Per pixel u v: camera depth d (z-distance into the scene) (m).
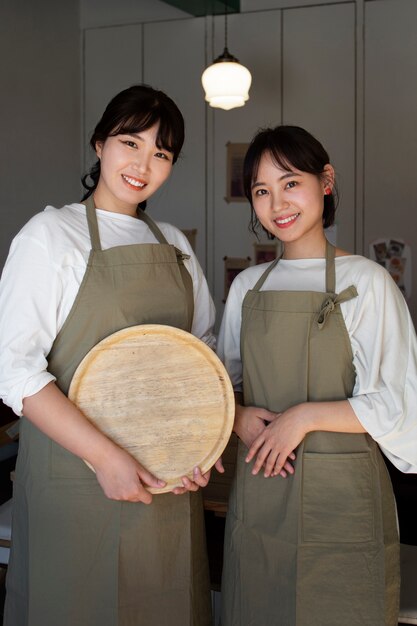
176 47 4.94
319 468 1.51
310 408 1.49
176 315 1.58
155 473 1.47
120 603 1.51
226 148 4.88
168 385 1.48
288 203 1.57
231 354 1.74
